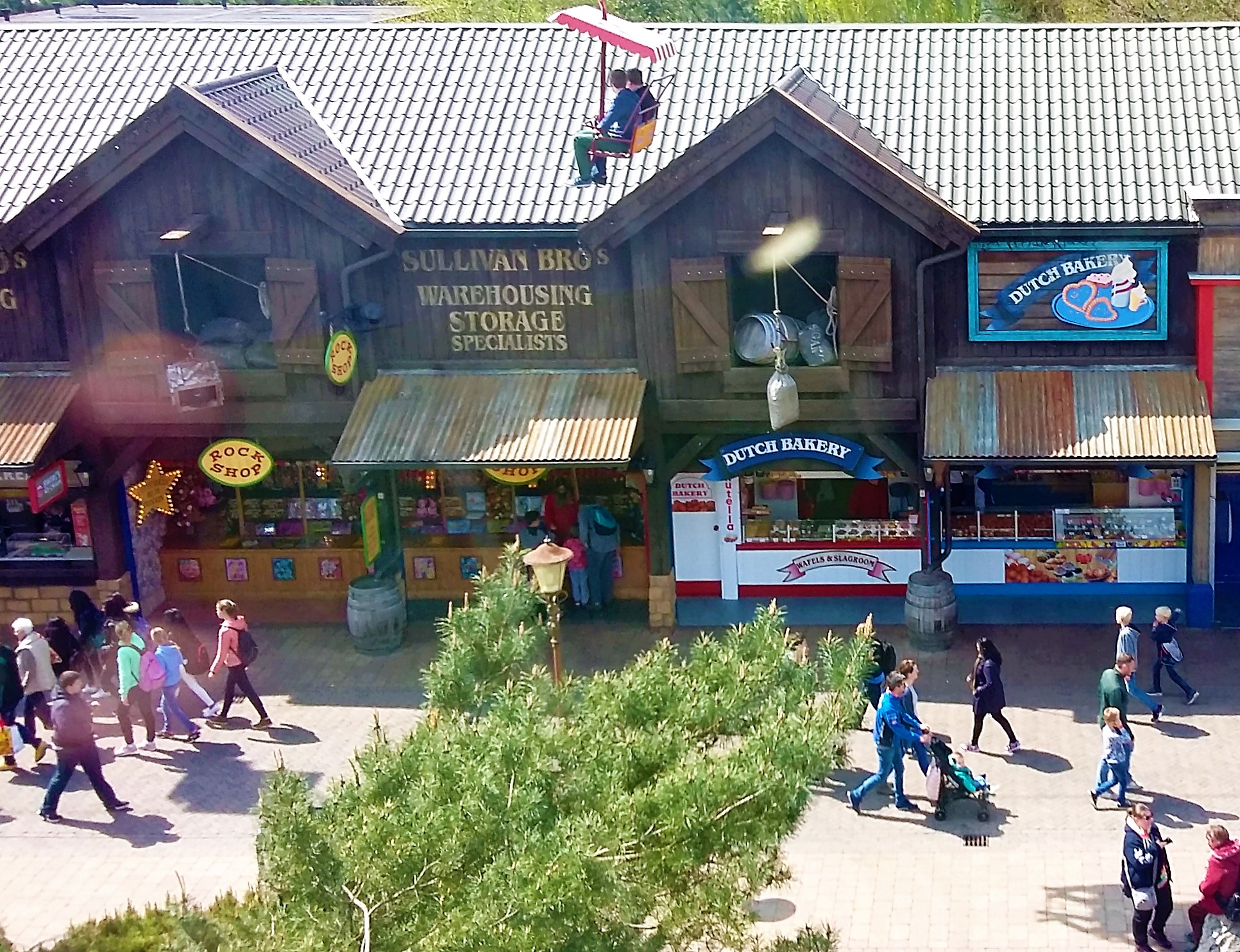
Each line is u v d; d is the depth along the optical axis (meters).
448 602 27.94
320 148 26.22
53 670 24.25
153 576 28.30
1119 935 18.19
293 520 28.31
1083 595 26.53
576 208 25.19
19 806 22.19
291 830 10.84
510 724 11.68
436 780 11.27
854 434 25.70
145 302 25.75
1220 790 21.08
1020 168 25.02
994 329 24.92
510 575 13.54
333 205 24.81
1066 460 23.92
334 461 24.86
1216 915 17.19
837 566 26.97
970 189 24.77
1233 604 26.33
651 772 11.67
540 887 10.22
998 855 19.97
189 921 12.52
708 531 27.14
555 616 16.88
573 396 25.31
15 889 20.11
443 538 27.95
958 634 25.94
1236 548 26.55
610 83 24.19
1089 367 24.91
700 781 11.12
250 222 25.36
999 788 21.48
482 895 10.38
